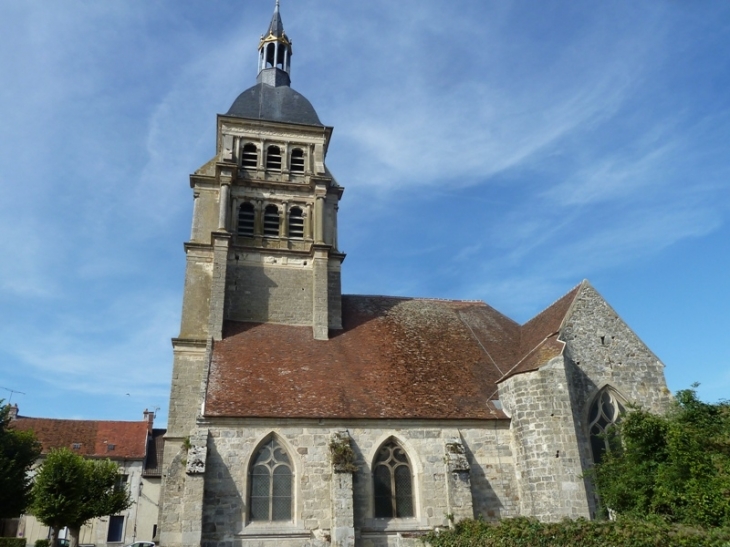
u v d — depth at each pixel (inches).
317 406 1107.3
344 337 1360.7
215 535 987.3
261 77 1720.0
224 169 1465.3
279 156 1566.2
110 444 2322.8
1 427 1443.2
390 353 1309.1
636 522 653.3
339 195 1571.1
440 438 1119.6
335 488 1013.2
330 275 1453.0
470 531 887.1
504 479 1105.4
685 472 775.1
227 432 1051.9
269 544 995.9
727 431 858.1
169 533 1074.7
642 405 1132.5
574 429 1064.2
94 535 2126.0
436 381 1231.5
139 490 2229.3
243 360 1218.0
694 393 963.3
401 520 1056.8
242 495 1017.5
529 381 1117.7
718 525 705.6
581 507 1005.2
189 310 1353.3
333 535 991.0
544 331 1277.1
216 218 1467.8
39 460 2151.8
